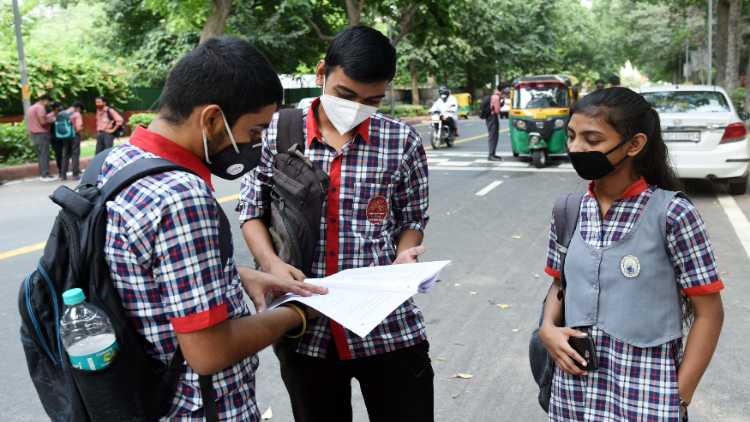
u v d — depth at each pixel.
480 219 7.70
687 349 1.75
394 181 2.07
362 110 1.94
